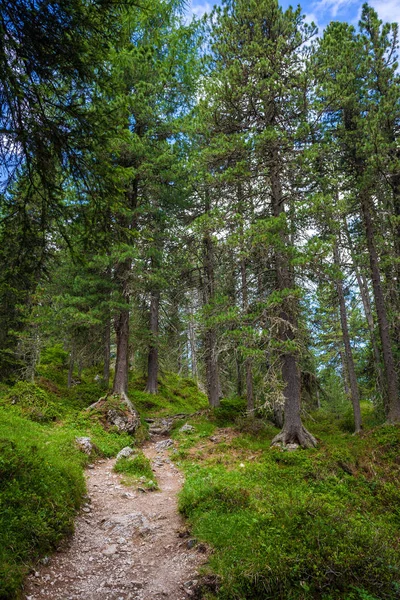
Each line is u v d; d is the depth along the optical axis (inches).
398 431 496.4
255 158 511.8
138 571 214.1
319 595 183.2
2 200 212.4
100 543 247.6
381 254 630.5
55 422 549.6
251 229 454.3
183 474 419.8
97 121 208.5
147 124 645.3
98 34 196.9
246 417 653.3
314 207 440.5
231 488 309.6
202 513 273.6
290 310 496.1
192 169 609.6
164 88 624.4
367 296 768.9
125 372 660.7
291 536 221.1
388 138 592.4
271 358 500.7
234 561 203.9
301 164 462.0
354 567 194.2
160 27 274.1
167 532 265.6
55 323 655.1
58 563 214.5
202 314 541.3
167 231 725.9
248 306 498.0
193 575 202.8
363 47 625.9
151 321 878.4
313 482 372.2
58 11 170.7
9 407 537.0
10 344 642.8
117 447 508.4
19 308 550.9
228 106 509.7
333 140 526.0
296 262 429.4
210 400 776.3
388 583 186.1
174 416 767.1
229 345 511.5
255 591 185.0
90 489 348.5
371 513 320.8
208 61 554.3
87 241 261.1
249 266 553.9
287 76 502.6
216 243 489.7
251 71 502.3
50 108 207.0
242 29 524.7
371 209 617.6
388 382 576.1
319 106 458.9
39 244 237.8
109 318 670.5
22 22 170.1
